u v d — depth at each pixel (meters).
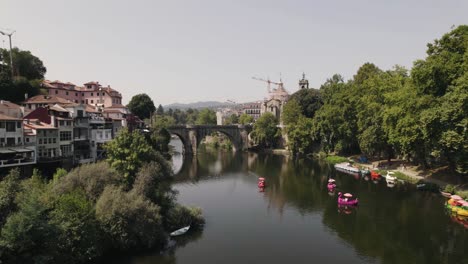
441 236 46.28
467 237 45.81
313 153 131.75
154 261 38.38
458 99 55.69
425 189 69.12
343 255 41.41
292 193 72.00
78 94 123.00
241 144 157.75
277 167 107.38
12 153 58.97
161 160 54.25
